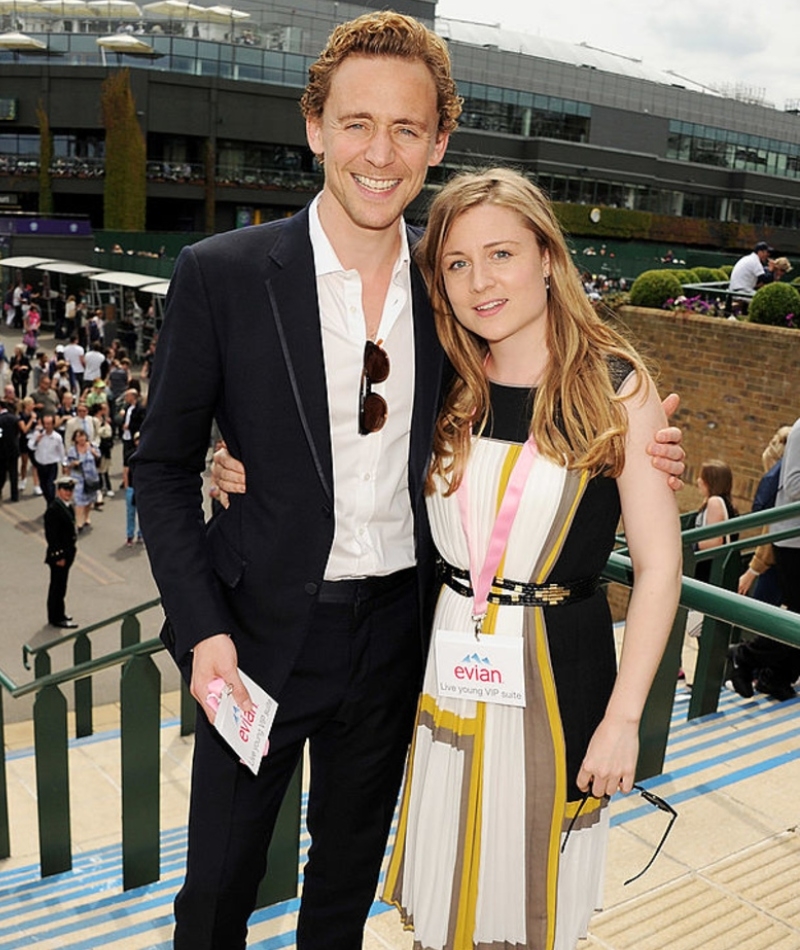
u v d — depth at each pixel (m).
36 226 37.75
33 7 46.22
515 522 1.82
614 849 3.11
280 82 47.44
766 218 66.69
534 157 57.31
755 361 10.22
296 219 1.88
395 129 1.76
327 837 2.12
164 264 33.69
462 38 64.88
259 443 1.84
